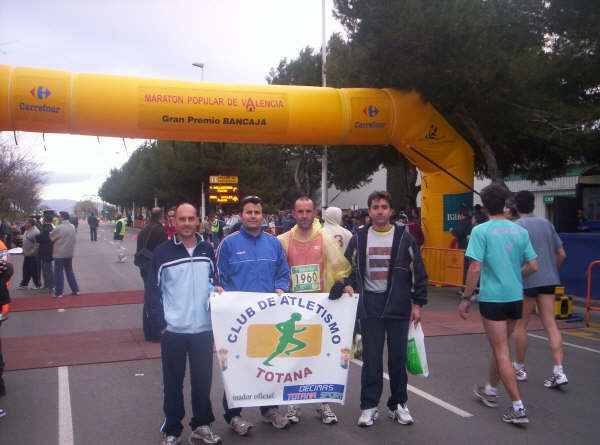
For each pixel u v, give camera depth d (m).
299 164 33.50
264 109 11.30
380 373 4.39
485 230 4.50
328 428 4.36
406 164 21.45
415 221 13.12
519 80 11.77
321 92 11.77
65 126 10.66
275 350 4.08
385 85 12.55
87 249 27.94
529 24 12.40
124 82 10.77
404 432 4.27
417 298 4.31
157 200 52.09
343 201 46.56
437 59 11.52
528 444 4.05
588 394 5.21
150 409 4.80
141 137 11.24
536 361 6.43
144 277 7.39
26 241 12.91
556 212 13.12
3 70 10.33
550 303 5.47
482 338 7.62
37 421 4.51
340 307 4.23
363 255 4.37
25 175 38.59
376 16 11.45
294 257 4.55
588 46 11.94
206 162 35.06
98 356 6.57
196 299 3.93
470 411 4.74
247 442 4.08
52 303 10.69
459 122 13.99
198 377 3.94
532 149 14.52
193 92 11.02
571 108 11.74
